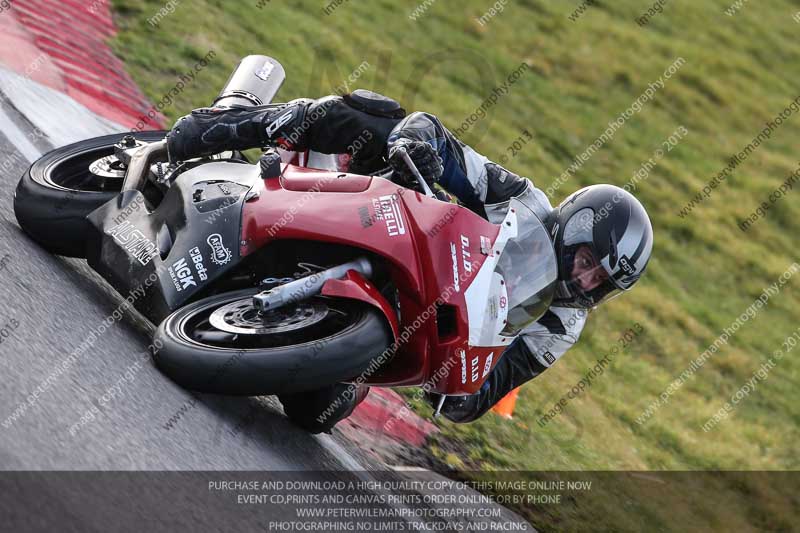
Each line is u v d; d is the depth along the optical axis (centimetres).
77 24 3356
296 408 1602
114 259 1554
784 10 9425
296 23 4816
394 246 1422
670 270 4631
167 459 1169
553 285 1583
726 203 5609
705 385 3656
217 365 1266
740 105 7044
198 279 1428
